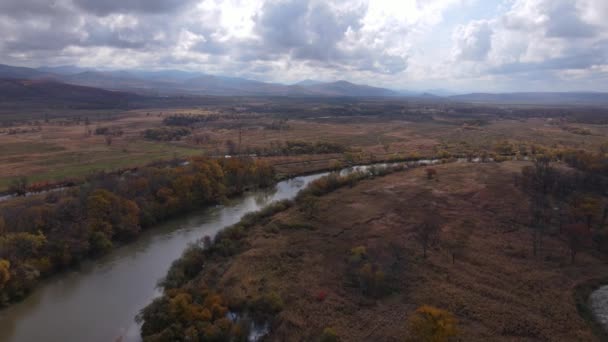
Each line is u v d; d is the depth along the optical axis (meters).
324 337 49.62
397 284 65.50
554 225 88.69
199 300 59.22
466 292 62.06
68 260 74.94
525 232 85.94
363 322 55.53
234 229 88.62
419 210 102.56
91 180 123.12
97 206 86.81
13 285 64.38
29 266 68.56
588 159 136.38
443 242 81.50
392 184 129.62
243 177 131.62
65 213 85.88
